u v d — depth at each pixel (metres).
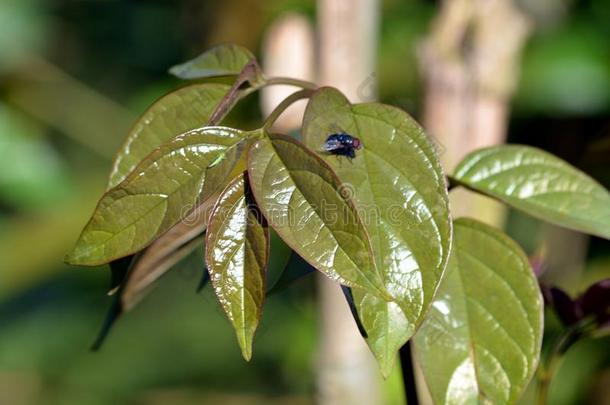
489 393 0.54
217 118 0.52
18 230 1.23
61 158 1.22
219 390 1.24
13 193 1.15
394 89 1.10
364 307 0.51
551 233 1.14
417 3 1.15
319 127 0.51
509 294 0.54
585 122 1.12
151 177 0.50
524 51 1.10
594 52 1.09
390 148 0.51
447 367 0.54
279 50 0.83
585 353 1.11
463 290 0.55
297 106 0.73
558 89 1.09
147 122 0.54
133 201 0.50
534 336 0.54
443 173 0.51
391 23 1.13
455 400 0.54
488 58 0.83
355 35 0.72
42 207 1.17
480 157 0.57
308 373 1.15
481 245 0.55
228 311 0.50
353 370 0.75
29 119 1.21
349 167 0.51
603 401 1.10
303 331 1.15
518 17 0.89
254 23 1.15
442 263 0.50
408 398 0.57
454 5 0.85
